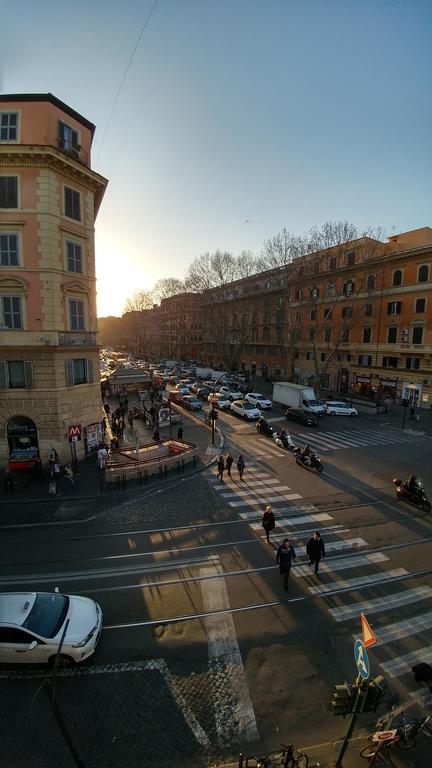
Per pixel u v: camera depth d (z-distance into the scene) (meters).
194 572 11.88
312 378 53.31
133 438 28.59
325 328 50.62
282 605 10.38
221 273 54.50
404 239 41.72
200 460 23.02
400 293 40.31
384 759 6.41
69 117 20.61
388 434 30.09
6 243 19.36
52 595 9.52
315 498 17.56
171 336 95.56
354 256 44.94
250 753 6.61
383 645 8.98
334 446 26.53
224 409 39.69
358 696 5.71
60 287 20.30
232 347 60.88
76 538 13.95
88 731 6.98
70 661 8.37
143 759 6.52
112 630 9.46
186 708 7.44
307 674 8.18
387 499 17.47
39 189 19.22
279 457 23.83
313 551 11.45
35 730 7.02
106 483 19.03
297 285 51.09
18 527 14.81
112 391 47.62
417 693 7.71
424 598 10.69
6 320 19.70
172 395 44.34
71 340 20.91
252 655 8.70
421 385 39.41
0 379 20.05
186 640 9.15
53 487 17.72
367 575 11.74
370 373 44.84
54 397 20.47
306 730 7.00
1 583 11.30
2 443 20.61
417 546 13.48
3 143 18.52
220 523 15.12
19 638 8.30
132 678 8.12
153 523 15.12
